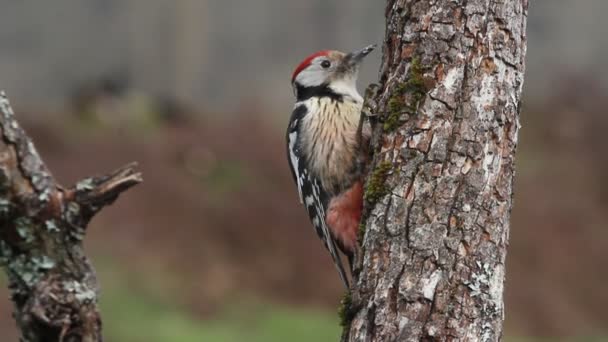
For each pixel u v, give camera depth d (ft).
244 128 69.00
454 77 14.99
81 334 14.79
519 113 15.35
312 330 49.08
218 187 61.62
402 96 15.26
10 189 14.37
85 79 78.54
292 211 59.93
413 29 15.42
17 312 14.90
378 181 15.07
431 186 14.66
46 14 79.36
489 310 14.37
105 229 54.39
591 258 62.59
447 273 14.32
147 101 76.59
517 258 61.46
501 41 15.07
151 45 80.12
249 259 55.21
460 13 15.14
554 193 69.26
